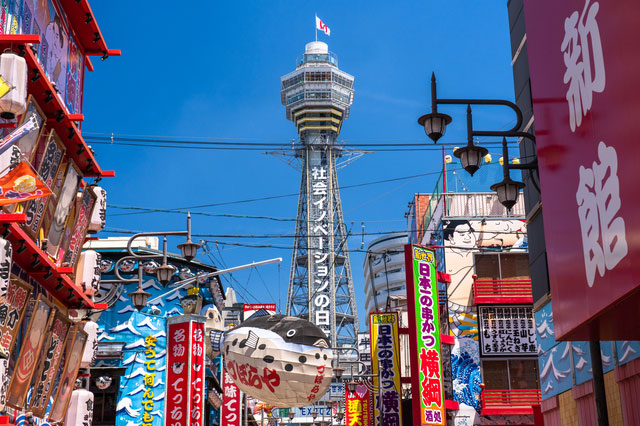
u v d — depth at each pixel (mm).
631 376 18297
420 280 42625
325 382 29641
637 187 10617
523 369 47688
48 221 18672
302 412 87812
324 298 175875
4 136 16141
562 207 14062
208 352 44031
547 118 14938
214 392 49062
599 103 12016
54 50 20016
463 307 49219
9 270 14336
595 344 14344
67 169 19156
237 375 29766
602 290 12055
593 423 21266
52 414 20969
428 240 56812
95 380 43375
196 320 41406
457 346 48375
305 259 181000
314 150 190875
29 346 17875
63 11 20844
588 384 21703
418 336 41594
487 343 47812
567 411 24156
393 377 47250
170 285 46250
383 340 48031
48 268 18719
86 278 22000
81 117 19422
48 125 19297
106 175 22438
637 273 10672
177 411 39656
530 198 28000
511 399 46688
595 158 12258
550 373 25922
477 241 50688
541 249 26828
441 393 41438
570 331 13664
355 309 176125
